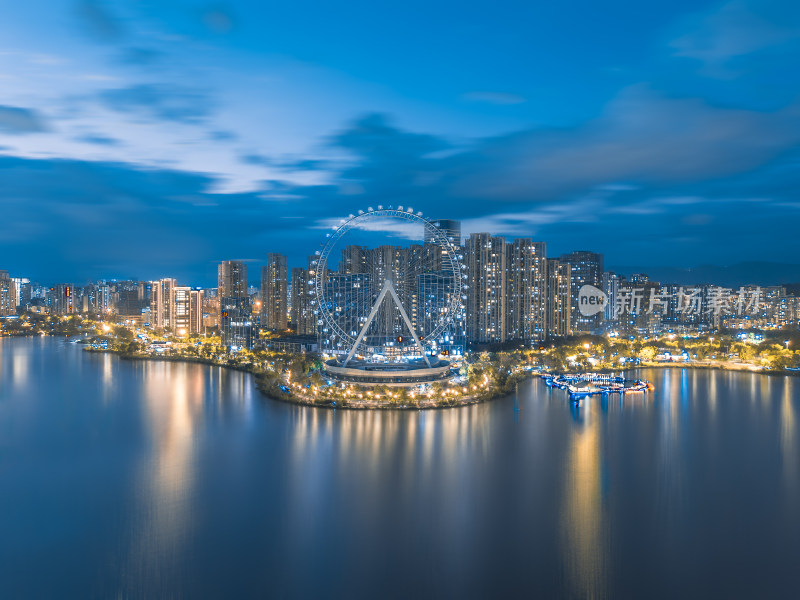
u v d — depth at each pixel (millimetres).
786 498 169375
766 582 126500
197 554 138000
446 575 129125
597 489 175750
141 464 198875
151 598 121312
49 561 135875
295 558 136250
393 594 122625
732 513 159500
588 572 130125
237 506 163625
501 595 122250
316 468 192500
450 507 162375
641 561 134875
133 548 141500
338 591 123500
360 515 157625
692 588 124375
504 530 149375
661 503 165750
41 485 180625
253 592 123250
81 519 156375
